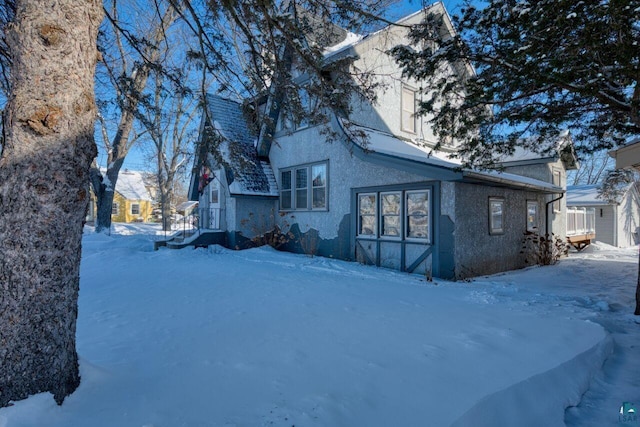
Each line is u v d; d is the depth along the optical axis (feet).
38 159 7.75
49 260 7.94
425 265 29.48
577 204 63.82
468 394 9.05
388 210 32.73
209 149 22.68
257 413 7.95
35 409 7.39
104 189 54.95
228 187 42.91
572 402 10.14
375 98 19.92
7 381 7.39
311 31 18.25
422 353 11.73
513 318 16.28
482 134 23.08
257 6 14.76
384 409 8.30
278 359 11.03
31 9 7.76
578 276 29.71
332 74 23.68
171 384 9.27
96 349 11.68
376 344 12.53
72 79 8.13
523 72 16.60
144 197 131.54
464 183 28.78
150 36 43.09
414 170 27.63
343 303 18.53
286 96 19.29
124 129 55.26
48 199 7.88
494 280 27.63
